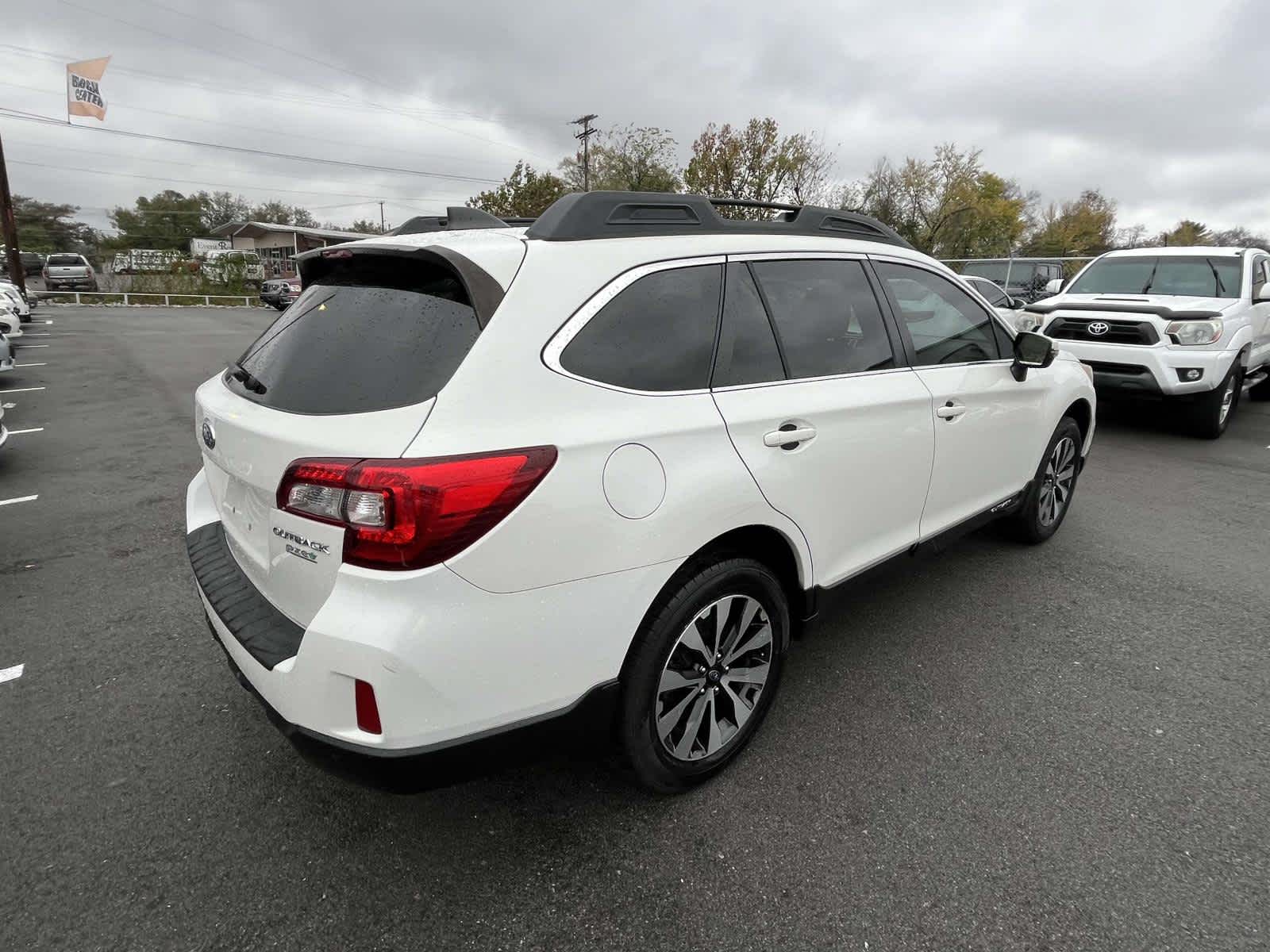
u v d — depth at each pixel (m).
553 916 1.97
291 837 2.24
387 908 1.99
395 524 1.66
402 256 2.07
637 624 2.06
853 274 2.91
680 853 2.18
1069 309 7.88
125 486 5.87
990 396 3.45
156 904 2.00
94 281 37.72
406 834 2.26
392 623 1.68
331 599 1.74
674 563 2.10
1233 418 8.86
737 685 2.49
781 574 2.65
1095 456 6.88
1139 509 5.30
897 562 3.12
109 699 2.95
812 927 1.94
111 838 2.23
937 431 3.11
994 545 4.59
